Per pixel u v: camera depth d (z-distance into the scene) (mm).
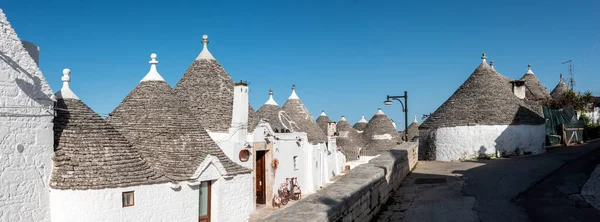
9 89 13562
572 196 13148
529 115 27875
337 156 37781
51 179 14531
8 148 13500
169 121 19312
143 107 19969
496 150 26969
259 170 24297
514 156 26531
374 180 11594
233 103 22016
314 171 29172
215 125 22078
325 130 46250
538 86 38688
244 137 21891
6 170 13430
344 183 10383
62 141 15227
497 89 29094
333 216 7883
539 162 21828
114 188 14844
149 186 15688
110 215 14742
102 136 16078
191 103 23109
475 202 13211
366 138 46250
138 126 19297
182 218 16516
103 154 15539
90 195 14453
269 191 24000
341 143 43000
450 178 18031
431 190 15430
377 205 12023
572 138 31906
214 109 22766
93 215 14477
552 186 14953
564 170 18250
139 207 15383
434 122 29547
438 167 22219
